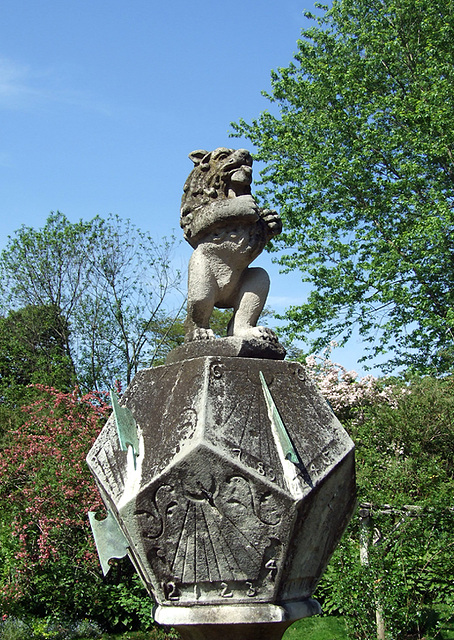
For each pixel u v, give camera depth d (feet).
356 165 38.14
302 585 8.57
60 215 55.42
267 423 8.52
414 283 38.27
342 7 44.39
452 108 35.63
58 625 24.34
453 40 39.70
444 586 20.34
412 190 39.34
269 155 42.50
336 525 8.96
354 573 18.76
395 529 20.10
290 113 43.37
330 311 38.58
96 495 25.50
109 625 25.32
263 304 10.28
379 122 40.88
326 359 37.93
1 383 53.47
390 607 18.52
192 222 10.23
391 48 39.86
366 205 39.83
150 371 9.96
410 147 38.42
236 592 7.95
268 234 10.33
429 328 37.11
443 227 34.22
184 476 7.94
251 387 8.79
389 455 26.30
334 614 24.30
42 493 25.50
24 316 55.57
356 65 41.83
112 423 9.91
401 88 41.47
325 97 41.65
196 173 10.41
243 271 10.37
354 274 38.70
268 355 9.51
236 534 7.89
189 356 9.52
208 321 10.03
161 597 8.13
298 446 8.55
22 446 28.02
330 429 9.16
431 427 28.27
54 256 54.70
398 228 39.14
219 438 8.03
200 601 7.97
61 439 27.73
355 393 35.37
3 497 26.32
